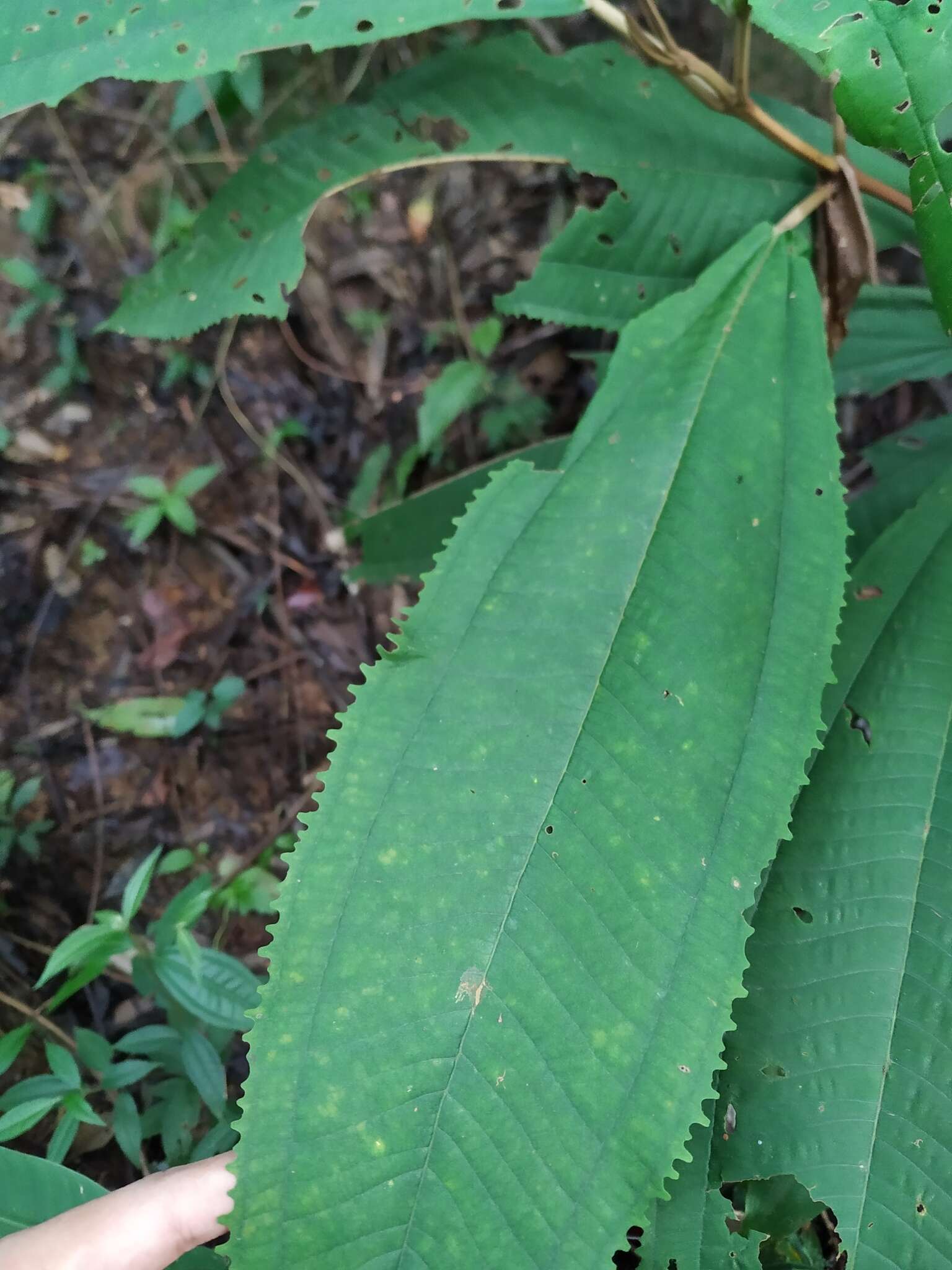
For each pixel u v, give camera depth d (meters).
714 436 0.25
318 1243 0.21
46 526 0.41
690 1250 0.24
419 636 0.24
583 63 0.28
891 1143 0.23
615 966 0.22
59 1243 0.23
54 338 0.40
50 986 0.37
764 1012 0.24
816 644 0.24
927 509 0.27
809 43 0.21
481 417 0.43
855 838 0.25
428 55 0.39
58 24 0.23
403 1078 0.21
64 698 0.40
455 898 0.22
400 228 0.43
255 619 0.43
